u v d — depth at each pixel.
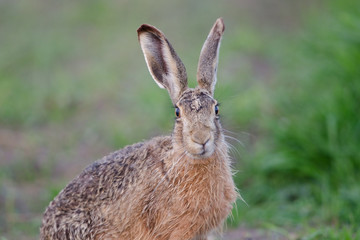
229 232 16.66
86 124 25.33
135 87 27.88
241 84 26.34
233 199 13.72
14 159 22.25
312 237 15.11
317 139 19.30
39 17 40.66
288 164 19.11
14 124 25.98
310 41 24.44
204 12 38.53
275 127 20.22
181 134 13.02
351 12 24.81
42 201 18.86
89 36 36.75
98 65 31.75
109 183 13.91
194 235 13.47
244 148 20.53
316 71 22.78
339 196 17.39
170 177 13.14
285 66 28.17
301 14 37.31
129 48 33.97
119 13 39.81
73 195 14.15
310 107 20.69
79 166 21.58
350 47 21.67
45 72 31.48
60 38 36.31
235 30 35.00
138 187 13.49
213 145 12.72
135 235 13.70
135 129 23.39
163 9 39.62
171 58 13.73
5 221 17.72
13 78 30.38
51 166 21.58
